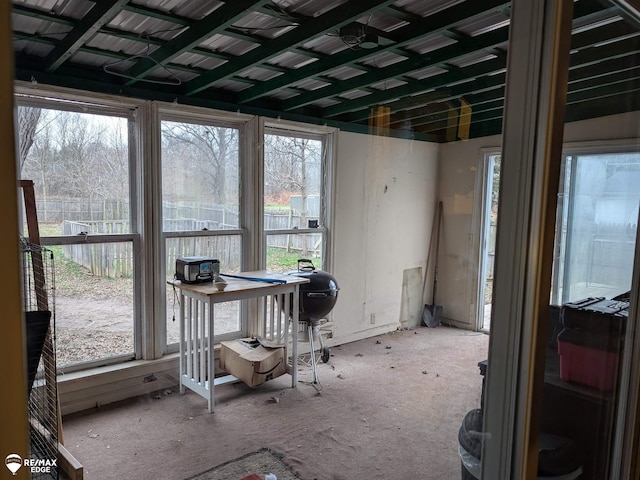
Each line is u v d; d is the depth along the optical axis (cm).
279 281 335
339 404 312
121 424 283
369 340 451
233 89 355
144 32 241
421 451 238
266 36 254
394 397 318
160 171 328
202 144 354
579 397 124
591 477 131
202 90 336
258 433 275
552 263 91
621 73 139
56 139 280
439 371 349
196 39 231
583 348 123
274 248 397
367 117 432
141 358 329
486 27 236
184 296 327
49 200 279
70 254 291
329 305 363
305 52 282
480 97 331
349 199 442
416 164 470
